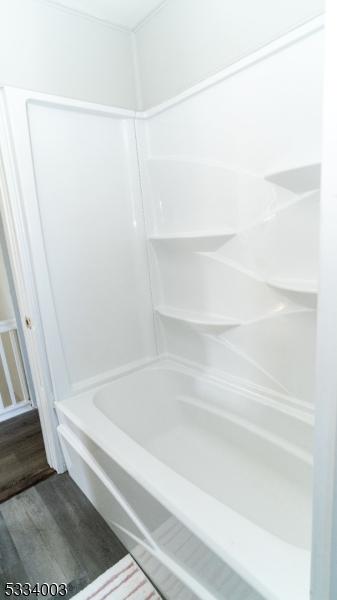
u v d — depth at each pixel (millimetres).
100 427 1521
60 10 1588
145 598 1281
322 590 618
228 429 1817
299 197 1319
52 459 1978
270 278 1509
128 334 2098
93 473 1572
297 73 1229
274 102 1322
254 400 1678
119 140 1900
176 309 2094
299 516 1356
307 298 1355
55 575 1386
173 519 1056
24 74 1510
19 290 1715
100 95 1771
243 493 1514
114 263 1973
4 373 2723
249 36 1341
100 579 1358
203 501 1057
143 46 1828
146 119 1941
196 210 1773
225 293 1752
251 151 1447
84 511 1694
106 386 1947
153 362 2201
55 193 1693
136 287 2098
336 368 506
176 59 1666
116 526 1509
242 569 853
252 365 1714
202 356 2000
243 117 1445
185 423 2084
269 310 1562
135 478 1198
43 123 1615
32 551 1492
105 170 1863
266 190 1430
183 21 1587
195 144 1690
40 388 1829
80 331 1880
